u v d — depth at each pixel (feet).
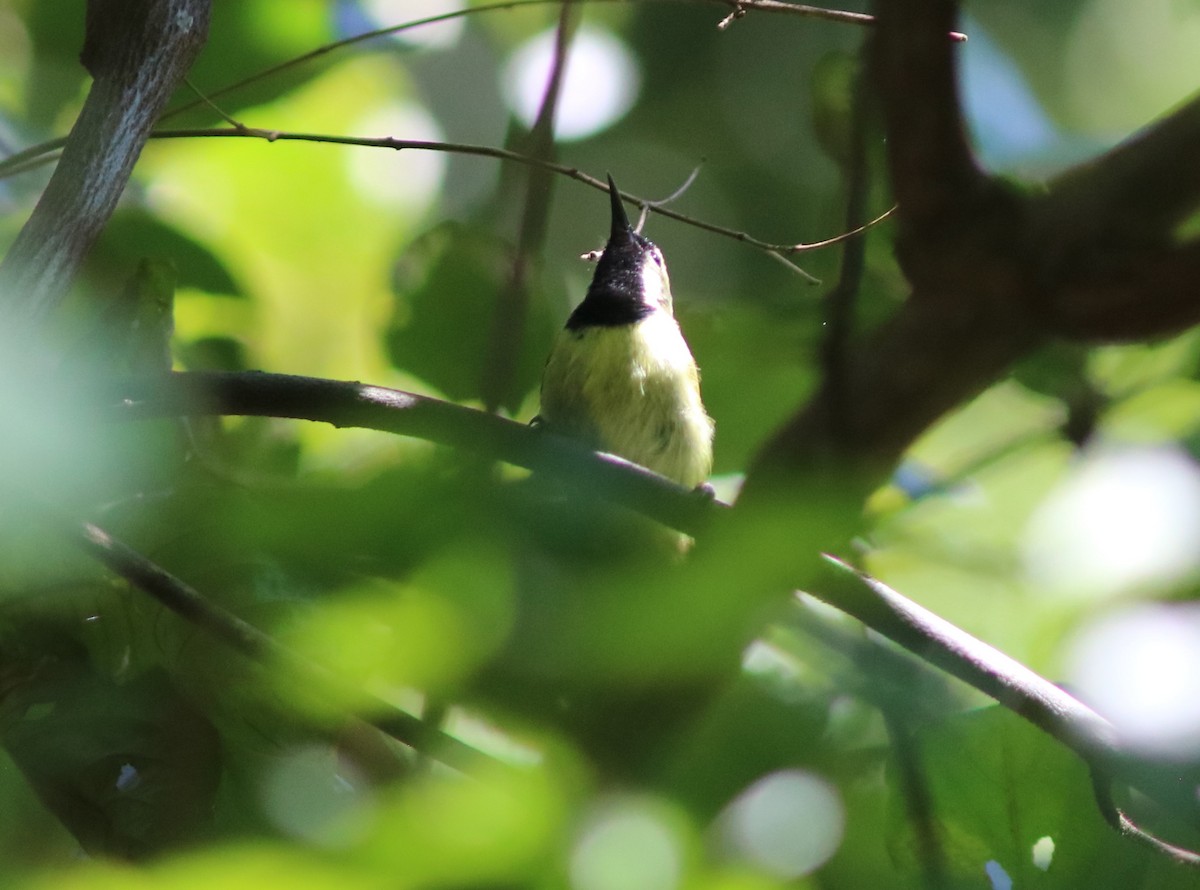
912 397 17.61
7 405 9.32
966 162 15.62
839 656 20.10
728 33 47.34
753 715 17.93
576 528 11.91
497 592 11.51
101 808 13.80
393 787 11.76
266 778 13.93
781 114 46.91
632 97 38.34
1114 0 46.01
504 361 22.88
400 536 11.42
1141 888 14.73
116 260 25.17
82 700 14.11
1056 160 31.19
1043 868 14.70
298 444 19.10
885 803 16.71
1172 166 16.58
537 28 43.91
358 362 36.58
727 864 15.88
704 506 17.56
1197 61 45.85
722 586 9.04
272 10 27.68
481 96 42.70
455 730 15.21
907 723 17.02
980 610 23.99
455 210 41.11
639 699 12.60
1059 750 15.67
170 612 14.29
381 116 38.68
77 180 15.57
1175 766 15.67
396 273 24.20
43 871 8.95
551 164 21.67
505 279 24.17
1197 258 14.98
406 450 15.23
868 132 14.61
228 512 13.20
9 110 31.94
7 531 13.98
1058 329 15.84
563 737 12.53
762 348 21.85
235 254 32.76
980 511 24.40
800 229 44.80
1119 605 22.47
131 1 16.07
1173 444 23.99
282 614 12.50
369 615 11.63
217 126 27.58
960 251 15.89
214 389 17.40
